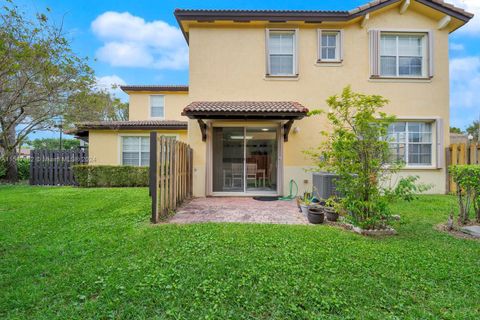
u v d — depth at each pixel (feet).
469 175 18.52
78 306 8.65
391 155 18.98
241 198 31.76
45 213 21.25
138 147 46.70
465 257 12.85
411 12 33.99
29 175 48.29
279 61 34.22
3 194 31.53
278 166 33.40
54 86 23.81
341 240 15.25
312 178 31.09
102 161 45.57
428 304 8.98
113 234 15.85
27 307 8.61
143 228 17.31
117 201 26.76
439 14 33.53
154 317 8.15
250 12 32.30
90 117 33.04
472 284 10.27
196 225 18.15
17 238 14.97
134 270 10.94
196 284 9.91
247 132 33.99
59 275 10.61
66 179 44.65
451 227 17.72
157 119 57.67
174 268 11.14
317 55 33.78
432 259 12.51
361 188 17.89
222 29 33.78
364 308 8.70
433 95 34.24
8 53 19.42
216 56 33.76
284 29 33.45
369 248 13.91
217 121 33.19
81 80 27.27
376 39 33.32
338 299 9.06
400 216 20.92
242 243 14.35
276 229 17.34
